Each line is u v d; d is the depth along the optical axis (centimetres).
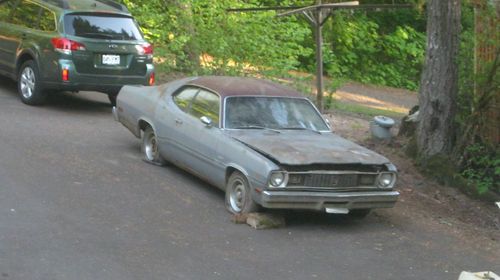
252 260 682
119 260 641
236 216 785
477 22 1109
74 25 1204
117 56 1226
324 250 735
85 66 1198
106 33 1222
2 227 686
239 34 1550
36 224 705
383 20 2852
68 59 1184
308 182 771
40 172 878
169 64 1571
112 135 1120
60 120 1180
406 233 838
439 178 1086
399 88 2670
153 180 905
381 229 840
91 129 1145
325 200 773
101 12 1233
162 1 1641
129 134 1139
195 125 874
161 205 815
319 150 801
